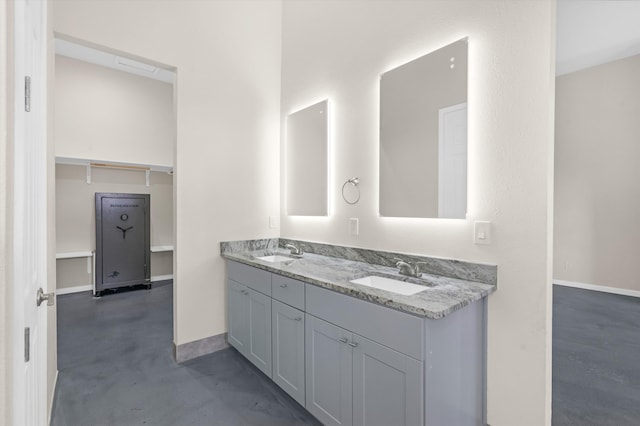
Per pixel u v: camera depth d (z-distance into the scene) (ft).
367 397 4.79
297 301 6.20
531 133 4.97
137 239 15.26
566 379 7.38
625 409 6.25
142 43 7.62
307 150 9.12
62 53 13.66
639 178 14.61
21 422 2.29
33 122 3.70
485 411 5.40
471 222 5.63
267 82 9.90
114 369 7.80
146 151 16.07
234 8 9.22
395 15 6.93
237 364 8.11
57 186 14.12
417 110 6.46
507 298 5.18
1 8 1.90
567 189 16.52
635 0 10.49
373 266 7.03
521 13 5.06
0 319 1.91
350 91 7.92
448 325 4.54
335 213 8.30
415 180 6.48
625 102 14.85
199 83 8.52
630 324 11.02
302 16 9.40
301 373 6.08
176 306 8.21
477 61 5.59
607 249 15.42
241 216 9.30
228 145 9.04
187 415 6.11
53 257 6.32
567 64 15.40
